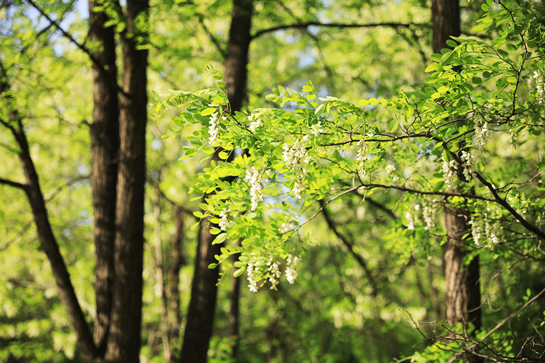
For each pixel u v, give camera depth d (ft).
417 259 13.29
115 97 19.03
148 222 37.32
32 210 16.96
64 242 40.52
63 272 16.85
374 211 24.13
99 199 18.24
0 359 34.55
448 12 13.85
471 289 13.47
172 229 36.22
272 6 23.45
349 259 28.55
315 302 42.68
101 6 16.42
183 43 25.31
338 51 31.32
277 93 8.08
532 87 10.32
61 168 37.63
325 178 9.55
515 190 10.65
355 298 29.58
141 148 17.08
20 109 16.99
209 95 7.91
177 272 31.86
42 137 31.63
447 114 8.41
